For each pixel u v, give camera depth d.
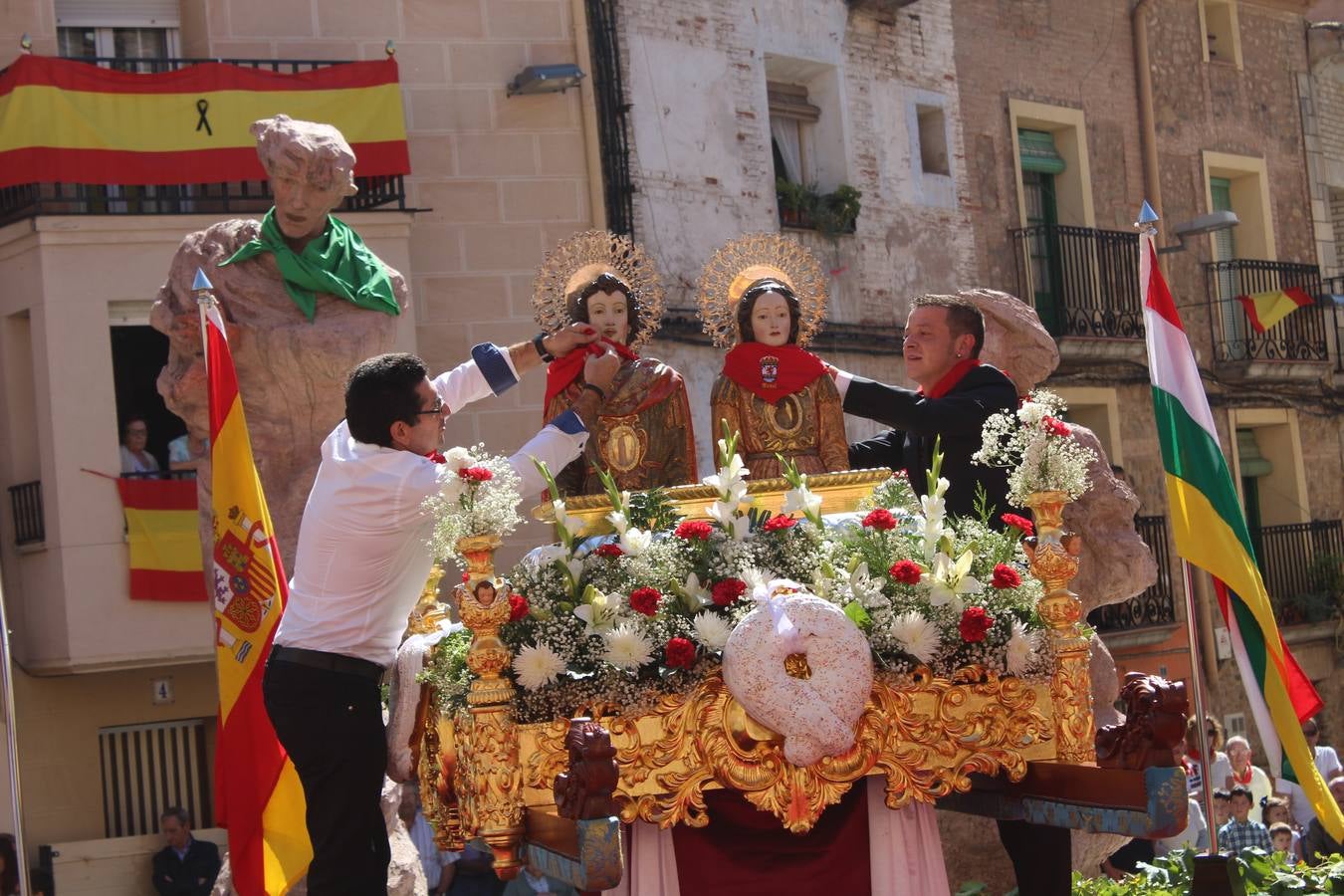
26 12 14.66
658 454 5.63
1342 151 24.22
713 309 6.28
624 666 4.51
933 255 18.80
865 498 5.22
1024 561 5.05
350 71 14.39
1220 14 22.70
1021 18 20.14
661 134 16.17
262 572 6.21
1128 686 4.62
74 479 13.89
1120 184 21.14
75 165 13.78
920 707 4.73
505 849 4.46
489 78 15.39
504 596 4.47
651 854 4.75
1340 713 22.20
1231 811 10.49
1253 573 6.99
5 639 6.09
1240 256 22.94
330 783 4.87
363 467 4.79
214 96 14.09
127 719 14.52
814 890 4.77
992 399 5.85
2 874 10.34
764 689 4.45
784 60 17.55
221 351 6.31
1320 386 22.98
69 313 13.89
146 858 13.83
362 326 6.89
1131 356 20.55
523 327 15.29
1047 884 5.16
